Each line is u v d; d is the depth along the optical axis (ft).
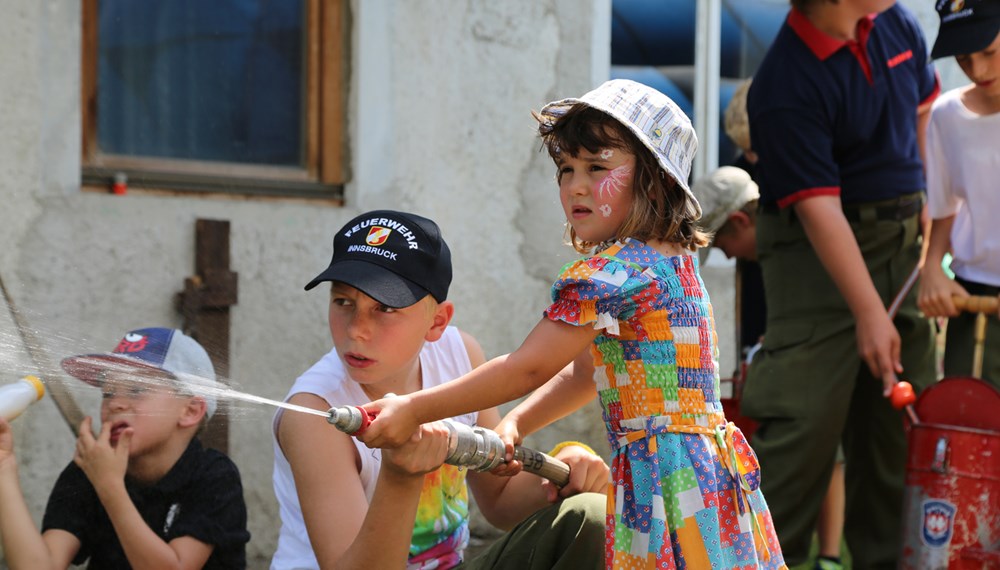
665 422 31.76
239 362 55.72
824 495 53.57
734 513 32.07
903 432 54.75
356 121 59.47
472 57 62.64
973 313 54.03
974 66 51.49
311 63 59.57
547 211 65.00
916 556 47.60
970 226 55.42
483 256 63.21
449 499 35.45
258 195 57.88
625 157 32.17
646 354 31.81
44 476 49.67
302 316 57.67
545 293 65.10
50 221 51.44
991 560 45.88
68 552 39.01
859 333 50.34
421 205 61.21
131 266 53.21
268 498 56.18
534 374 30.58
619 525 31.78
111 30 54.95
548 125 33.71
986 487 46.57
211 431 53.72
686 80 71.72
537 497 36.86
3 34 50.42
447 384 29.45
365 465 33.42
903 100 53.42
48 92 51.60
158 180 55.47
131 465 39.04
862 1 50.34
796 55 52.03
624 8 69.62
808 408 52.21
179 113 56.90
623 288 30.99
